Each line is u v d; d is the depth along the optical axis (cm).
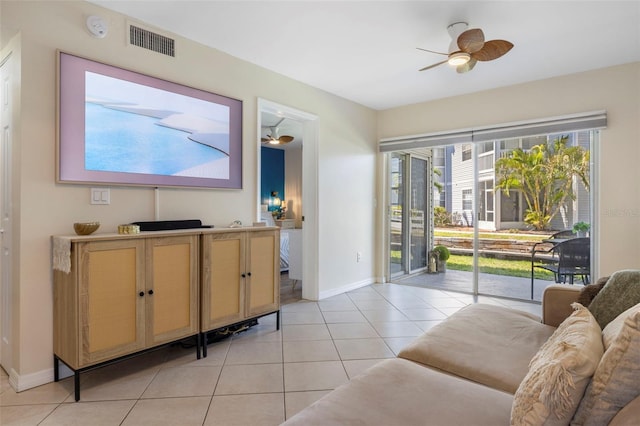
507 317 204
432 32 291
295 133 664
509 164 432
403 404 118
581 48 320
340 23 277
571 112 380
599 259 364
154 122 273
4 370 241
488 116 433
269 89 367
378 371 141
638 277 171
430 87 425
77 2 237
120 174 254
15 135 221
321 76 388
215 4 250
